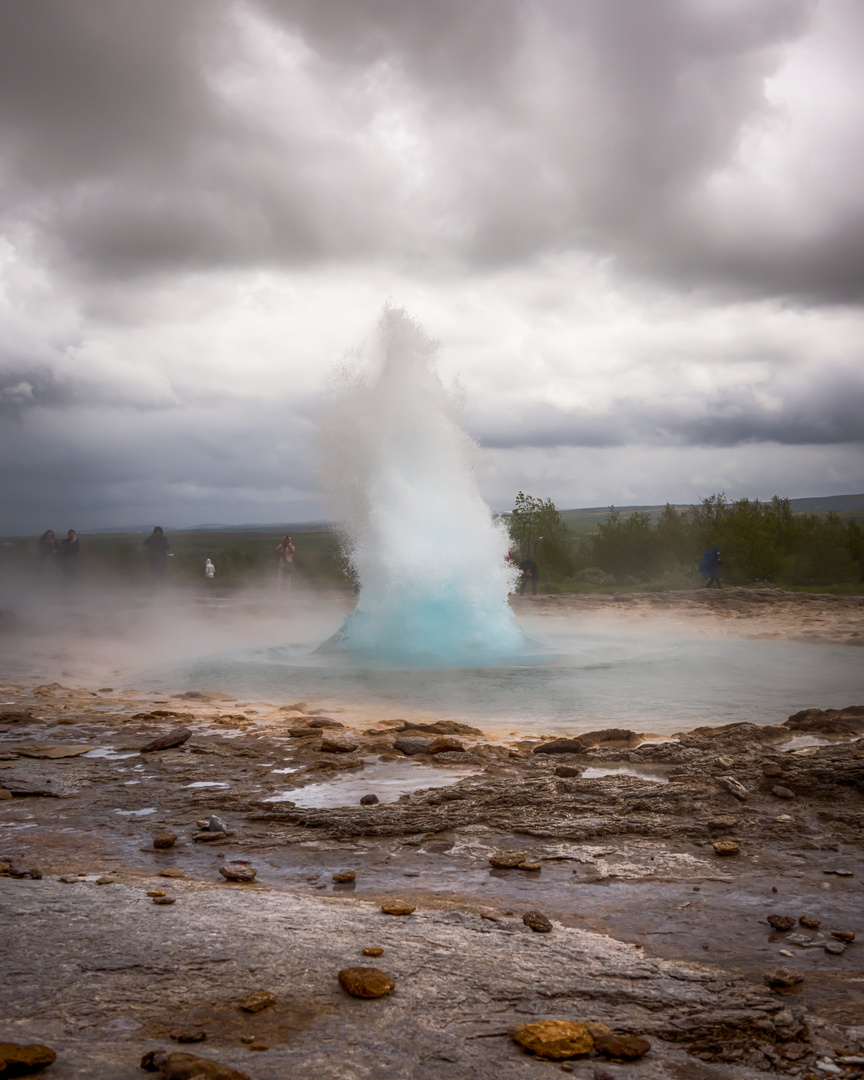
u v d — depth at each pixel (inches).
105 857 159.2
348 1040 82.8
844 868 150.3
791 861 154.6
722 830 173.5
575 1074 79.5
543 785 205.3
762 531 1363.2
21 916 115.3
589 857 157.9
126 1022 84.6
